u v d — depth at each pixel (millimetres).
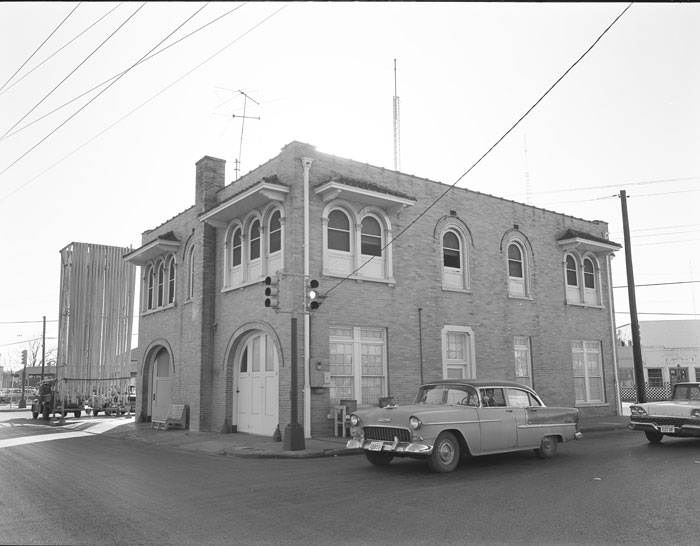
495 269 22094
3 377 101500
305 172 17281
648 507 7840
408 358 18922
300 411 16250
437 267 20281
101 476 10844
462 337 20828
